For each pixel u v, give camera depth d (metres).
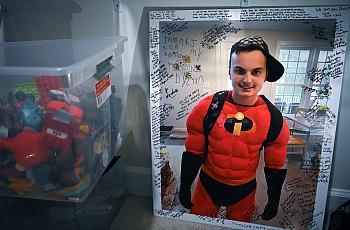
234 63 1.05
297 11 0.98
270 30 1.01
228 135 1.11
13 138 0.86
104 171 1.09
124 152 1.34
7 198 1.08
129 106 1.28
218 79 1.08
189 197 1.24
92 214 1.12
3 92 0.85
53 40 1.10
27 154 0.86
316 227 1.17
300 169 1.12
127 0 1.12
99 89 0.95
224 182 1.18
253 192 1.17
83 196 0.94
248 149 1.11
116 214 1.31
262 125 1.08
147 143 1.33
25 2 1.19
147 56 1.18
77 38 1.20
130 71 1.22
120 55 1.14
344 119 1.11
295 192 1.15
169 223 1.27
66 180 0.89
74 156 0.87
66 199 0.92
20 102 0.85
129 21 1.15
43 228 1.10
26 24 1.22
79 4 1.16
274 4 1.03
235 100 1.08
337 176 1.20
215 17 1.04
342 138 1.14
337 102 1.03
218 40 1.05
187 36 1.07
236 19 1.02
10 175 0.90
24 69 0.81
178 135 1.18
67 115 0.83
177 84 1.12
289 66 1.02
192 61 1.09
